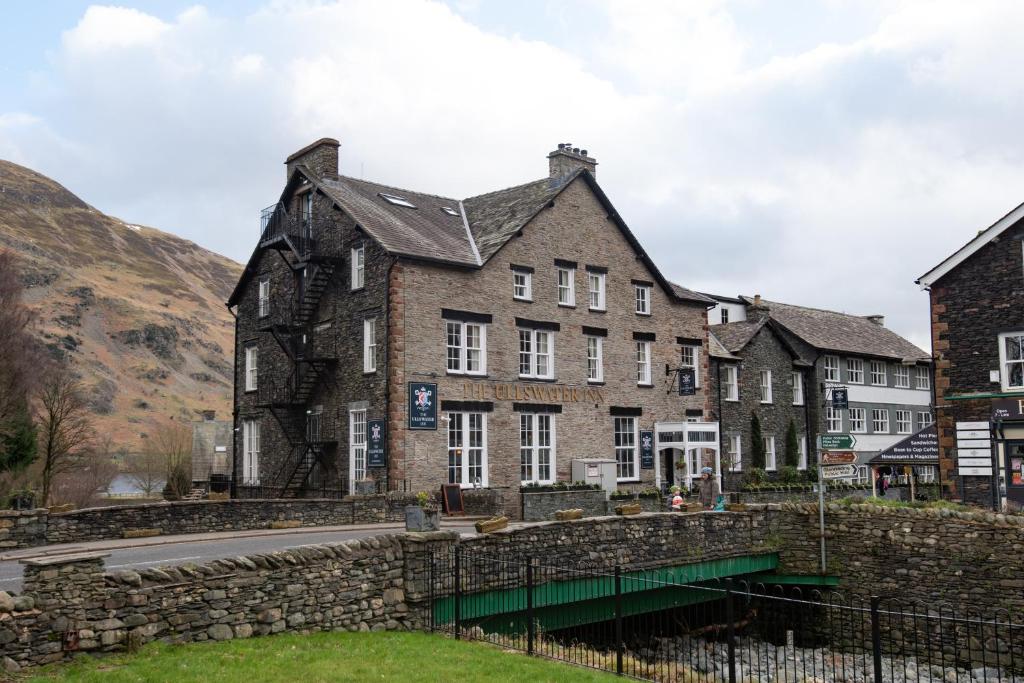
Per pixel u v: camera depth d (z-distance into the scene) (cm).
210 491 4372
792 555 2495
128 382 16012
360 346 3228
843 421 5025
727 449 4288
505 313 3384
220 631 1335
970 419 2862
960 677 2064
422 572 1627
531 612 1473
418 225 3469
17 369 3897
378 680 1184
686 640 2305
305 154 3656
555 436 3475
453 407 3181
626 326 3812
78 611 1172
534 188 3753
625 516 2108
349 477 3238
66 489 4219
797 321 5175
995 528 2192
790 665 2134
